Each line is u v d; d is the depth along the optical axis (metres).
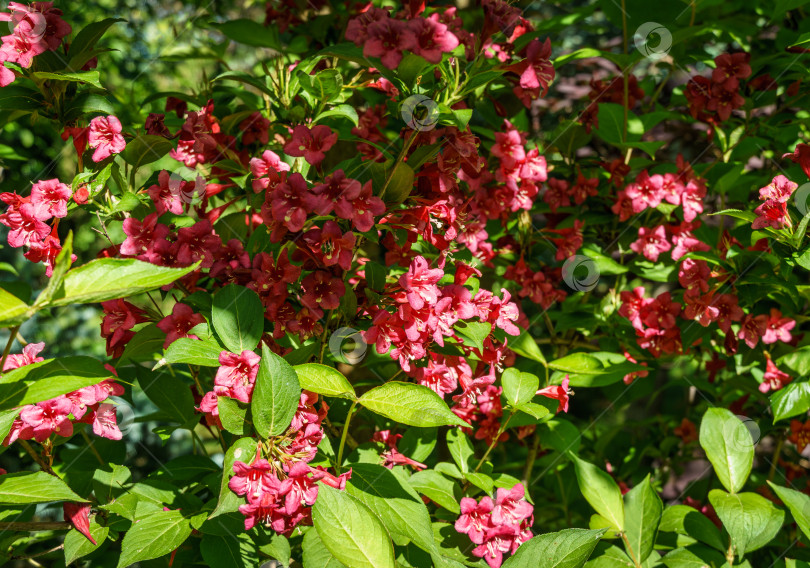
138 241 0.68
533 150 0.85
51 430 0.66
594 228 1.01
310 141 0.67
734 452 0.79
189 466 0.76
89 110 0.74
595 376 0.84
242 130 0.84
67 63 0.74
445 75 0.69
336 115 0.75
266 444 0.60
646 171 0.92
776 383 0.88
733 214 0.78
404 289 0.65
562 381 0.81
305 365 0.64
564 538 0.67
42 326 1.65
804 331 0.97
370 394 0.64
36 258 0.70
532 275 0.92
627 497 0.79
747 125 0.97
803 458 1.10
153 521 0.67
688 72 0.98
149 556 0.64
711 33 1.08
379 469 0.69
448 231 0.70
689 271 0.86
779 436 0.98
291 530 0.65
